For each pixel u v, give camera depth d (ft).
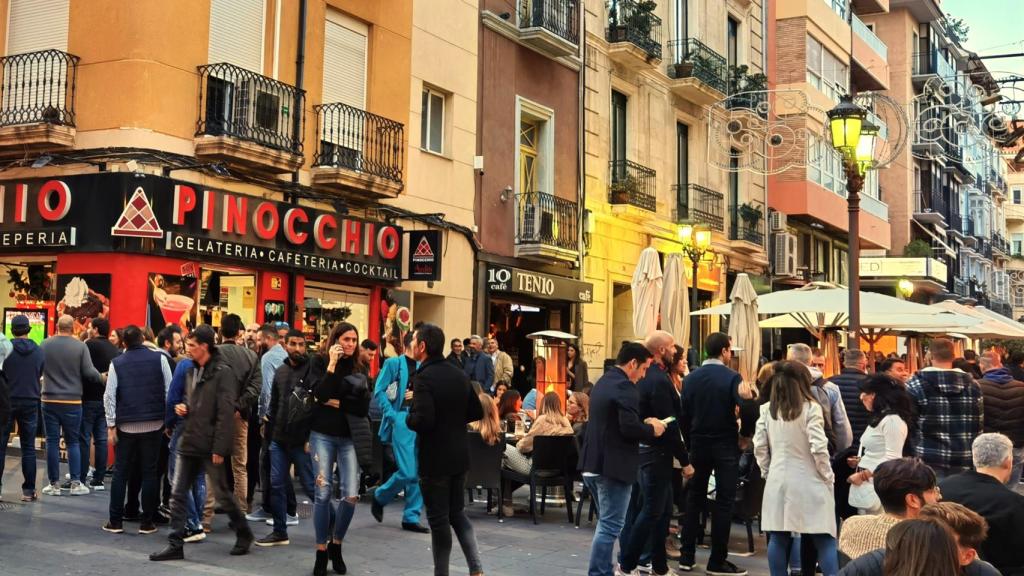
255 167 46.11
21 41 44.88
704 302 87.45
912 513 14.06
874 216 122.93
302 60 49.70
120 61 42.24
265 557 26.18
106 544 26.84
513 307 67.00
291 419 26.86
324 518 24.36
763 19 99.50
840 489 26.68
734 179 94.27
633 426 22.59
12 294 45.65
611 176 74.38
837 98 109.60
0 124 42.80
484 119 62.49
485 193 62.28
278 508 27.99
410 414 22.33
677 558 28.99
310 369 27.20
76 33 43.42
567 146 69.82
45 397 34.12
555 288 64.90
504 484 36.14
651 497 24.82
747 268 94.94
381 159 53.67
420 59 57.52
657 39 80.89
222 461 25.96
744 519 30.07
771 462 22.97
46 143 42.45
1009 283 213.66
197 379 26.50
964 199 173.68
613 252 74.18
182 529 25.45
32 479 33.01
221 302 45.80
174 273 42.70
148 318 41.52
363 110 53.11
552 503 38.52
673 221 82.02
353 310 53.47
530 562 27.32
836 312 44.27
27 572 23.27
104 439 36.52
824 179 105.29
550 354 47.55
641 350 23.40
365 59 54.34
